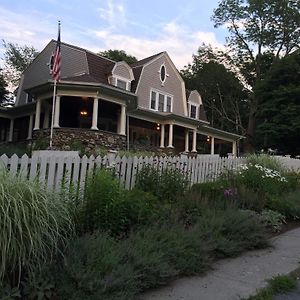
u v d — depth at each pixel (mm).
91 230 4828
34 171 5516
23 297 3463
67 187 5496
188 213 6219
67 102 21266
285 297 4117
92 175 5582
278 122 25703
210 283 4391
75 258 3832
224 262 5207
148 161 8133
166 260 4422
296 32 39688
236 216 6145
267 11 39781
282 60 27766
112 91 18484
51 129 17109
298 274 4805
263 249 5922
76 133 17703
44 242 3658
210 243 5250
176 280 4426
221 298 3961
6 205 3424
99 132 18016
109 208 4926
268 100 27266
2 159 5184
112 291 3625
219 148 39750
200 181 9977
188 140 27609
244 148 40719
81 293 3516
